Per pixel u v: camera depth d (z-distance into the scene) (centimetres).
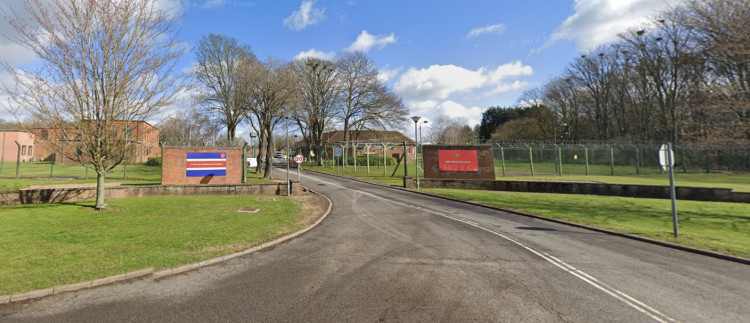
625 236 914
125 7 1047
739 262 688
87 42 1020
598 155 2984
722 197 1514
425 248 781
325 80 4225
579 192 1827
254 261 668
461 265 653
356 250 759
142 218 1041
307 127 4625
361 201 1593
